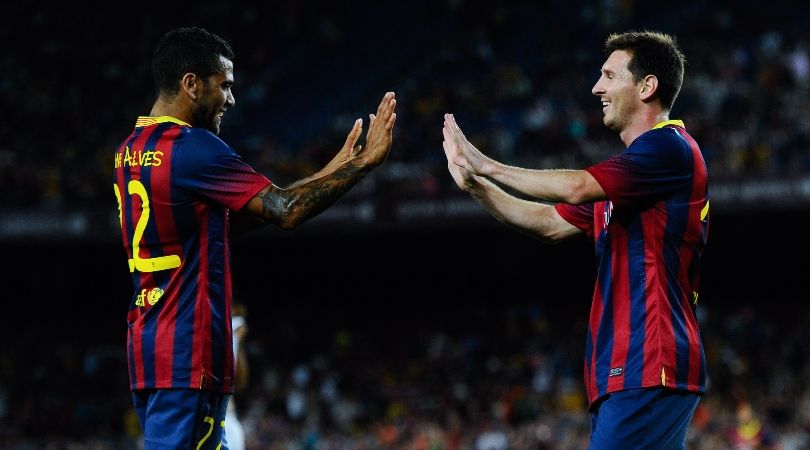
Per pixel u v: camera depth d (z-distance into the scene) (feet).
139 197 26.50
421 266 153.28
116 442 127.03
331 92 167.22
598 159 135.33
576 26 163.63
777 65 142.10
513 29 167.63
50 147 155.33
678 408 27.30
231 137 162.09
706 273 144.05
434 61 166.81
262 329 151.84
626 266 27.84
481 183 32.60
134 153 26.68
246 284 156.76
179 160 26.16
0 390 138.72
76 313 154.92
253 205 26.13
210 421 26.30
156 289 26.43
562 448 109.60
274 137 160.04
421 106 155.12
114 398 137.08
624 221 27.96
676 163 27.40
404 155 144.56
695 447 104.32
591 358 28.27
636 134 28.81
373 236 151.94
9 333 153.07
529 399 121.08
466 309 150.30
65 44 173.27
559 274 149.38
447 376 132.26
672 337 27.12
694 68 145.59
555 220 32.37
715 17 155.53
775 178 123.54
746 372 120.37
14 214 140.97
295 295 155.63
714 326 132.46
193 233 26.35
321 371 136.87
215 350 26.22
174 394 25.89
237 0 180.75
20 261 155.22
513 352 134.92
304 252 155.94
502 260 151.43
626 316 27.55
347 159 28.71
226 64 27.66
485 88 156.25
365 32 177.17
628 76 28.66
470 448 115.44
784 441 106.22
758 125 132.26
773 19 153.48
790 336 129.80
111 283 155.12
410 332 148.05
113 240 139.74
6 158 152.15
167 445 25.73
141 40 174.50
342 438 122.21
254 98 167.02
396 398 128.77
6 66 170.09
